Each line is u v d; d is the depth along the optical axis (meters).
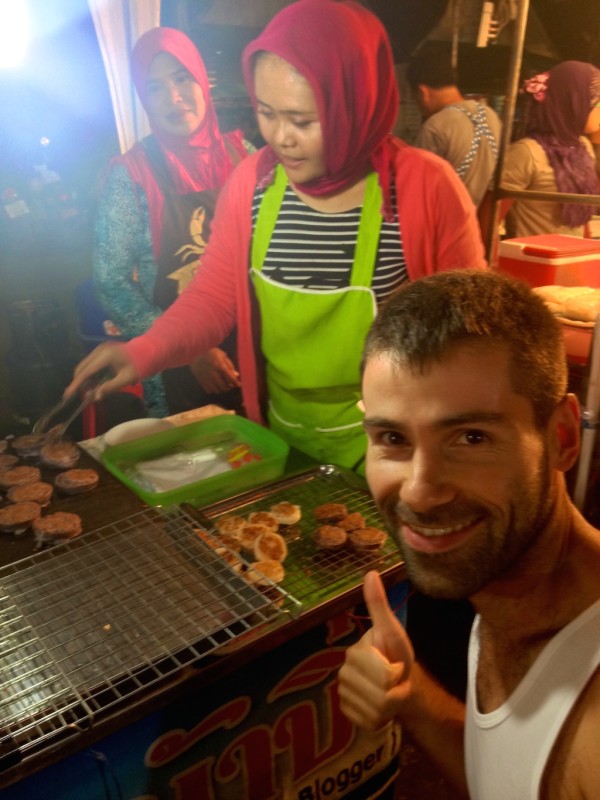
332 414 2.56
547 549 0.91
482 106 3.17
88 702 1.25
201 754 1.50
